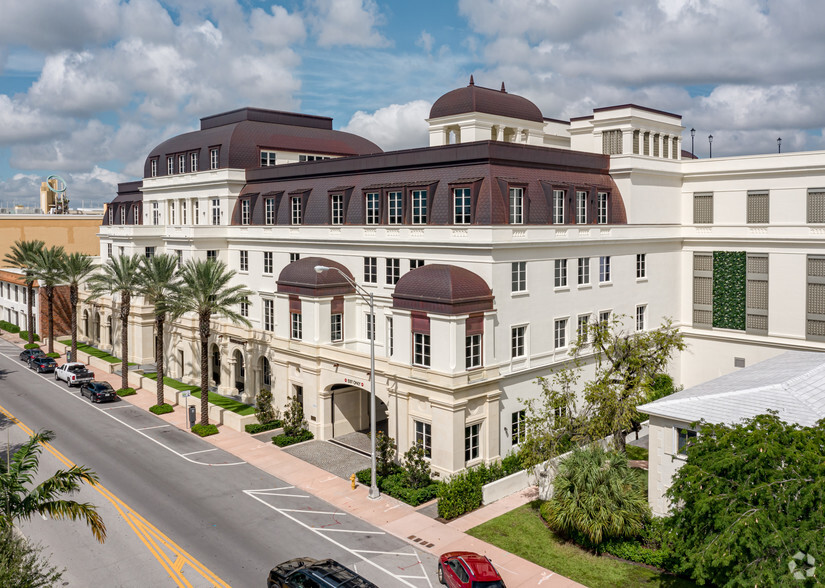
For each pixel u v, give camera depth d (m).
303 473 39.69
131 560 29.22
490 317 38.81
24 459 24.19
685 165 57.34
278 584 25.66
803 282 50.22
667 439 31.14
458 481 34.25
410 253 43.84
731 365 54.59
